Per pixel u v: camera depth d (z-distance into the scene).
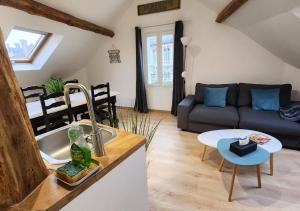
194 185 2.05
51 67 4.33
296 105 2.74
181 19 3.92
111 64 5.00
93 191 0.84
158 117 4.27
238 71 3.73
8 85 0.69
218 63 3.85
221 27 3.65
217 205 1.78
